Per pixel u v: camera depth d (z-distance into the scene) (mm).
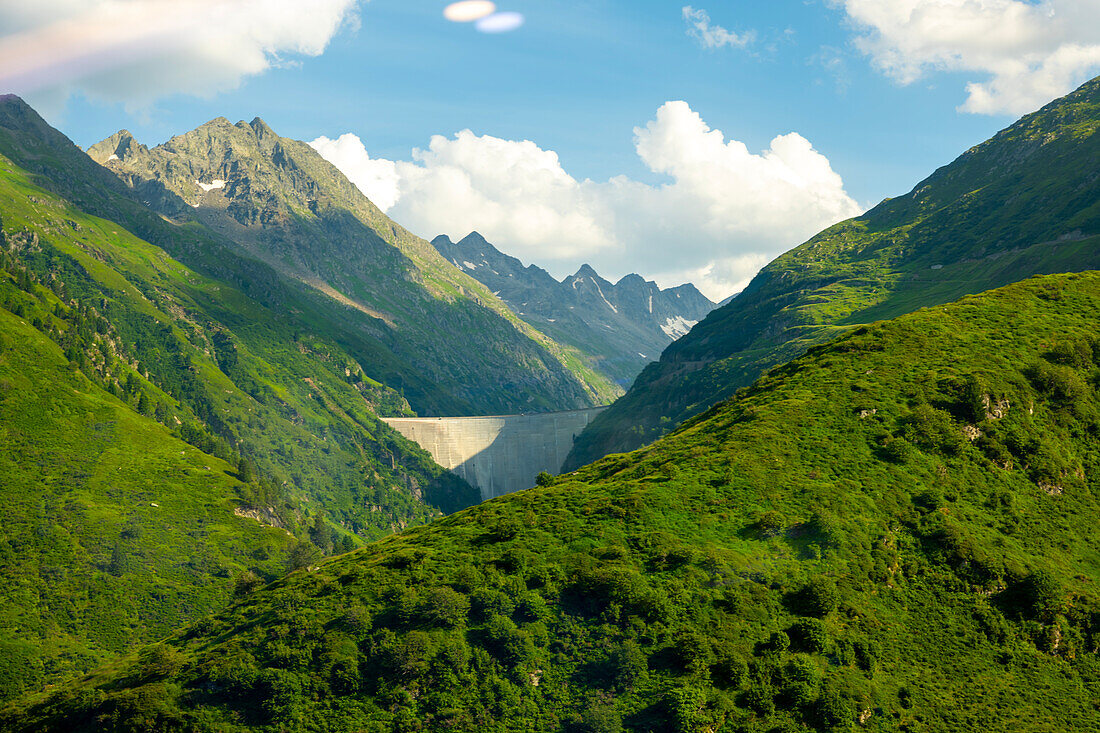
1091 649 110625
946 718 101188
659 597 113688
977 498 132875
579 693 104375
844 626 110812
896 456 138750
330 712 105125
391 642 112188
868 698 101562
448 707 103875
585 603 116188
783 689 102000
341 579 131000
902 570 120938
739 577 116875
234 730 104312
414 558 130000
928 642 111250
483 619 114562
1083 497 135125
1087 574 121688
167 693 111000
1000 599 117000
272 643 115688
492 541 132500
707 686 101875
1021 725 100312
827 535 123312
